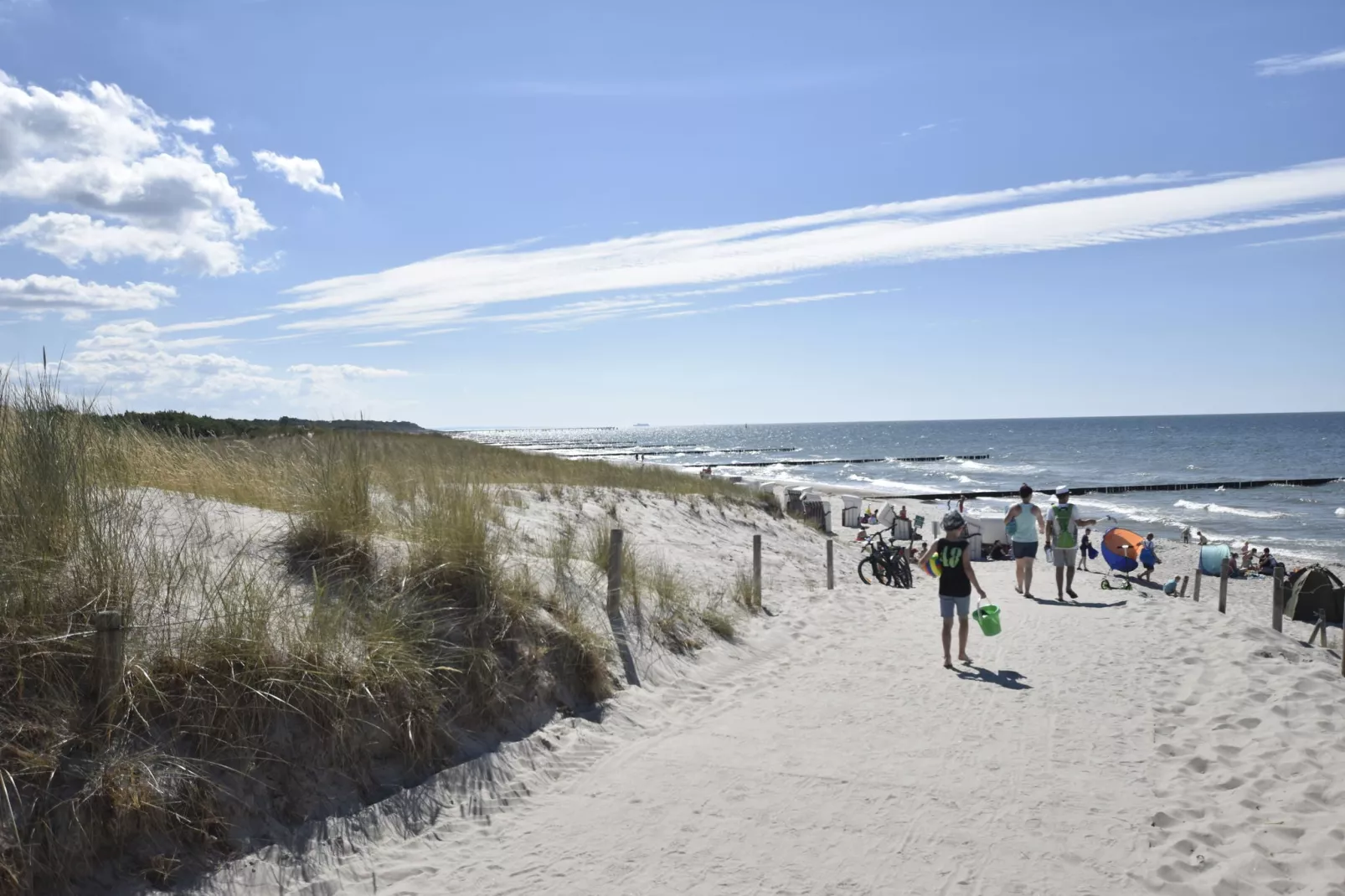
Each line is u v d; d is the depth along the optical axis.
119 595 5.10
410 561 7.35
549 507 15.24
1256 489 63.81
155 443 9.17
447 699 6.07
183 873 4.16
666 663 8.61
